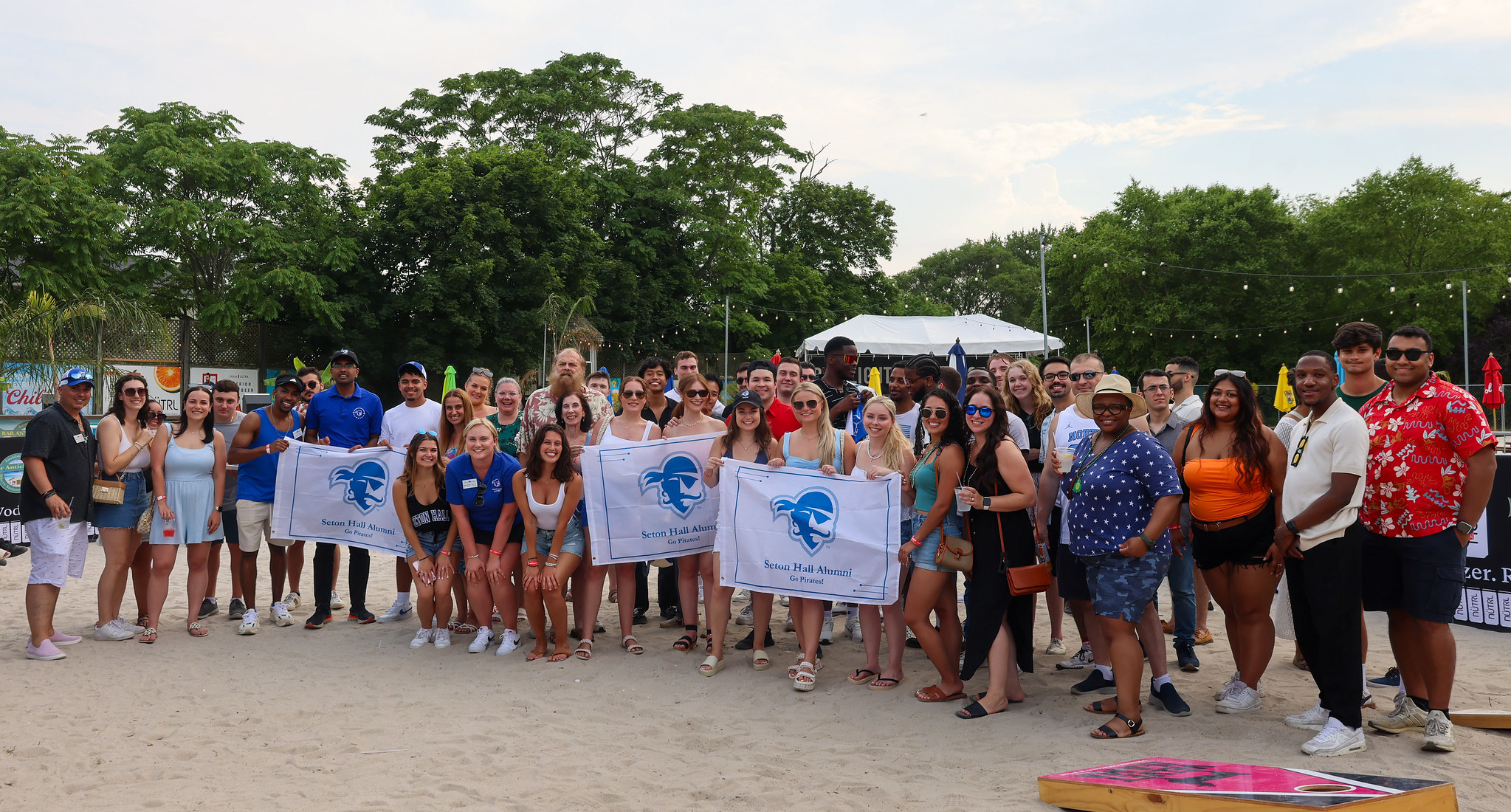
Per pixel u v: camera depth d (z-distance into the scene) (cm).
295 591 838
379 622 785
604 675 627
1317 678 478
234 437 767
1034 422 664
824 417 628
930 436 609
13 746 488
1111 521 478
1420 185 4372
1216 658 649
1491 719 488
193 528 729
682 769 456
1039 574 523
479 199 3491
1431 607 461
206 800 414
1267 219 4309
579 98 4306
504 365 3644
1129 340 4419
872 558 586
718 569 624
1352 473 448
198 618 771
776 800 414
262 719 538
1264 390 3105
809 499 604
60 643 693
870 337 2259
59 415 686
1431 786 359
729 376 3825
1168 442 622
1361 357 516
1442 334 4238
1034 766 450
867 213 5684
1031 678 609
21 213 2612
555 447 652
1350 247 4472
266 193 3212
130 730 516
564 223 3662
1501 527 728
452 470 684
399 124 4050
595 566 674
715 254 4578
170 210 2911
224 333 3253
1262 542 503
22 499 676
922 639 551
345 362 784
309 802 412
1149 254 4466
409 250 3381
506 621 685
